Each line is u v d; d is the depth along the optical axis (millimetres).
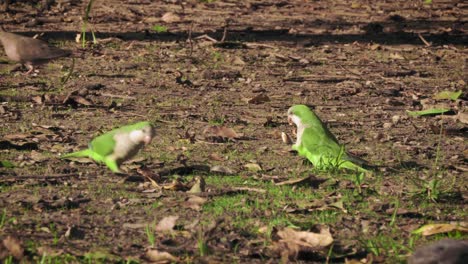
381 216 17859
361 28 47625
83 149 22234
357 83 33156
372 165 21703
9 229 16250
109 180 19641
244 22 48562
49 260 14695
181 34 43406
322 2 58500
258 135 24812
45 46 31984
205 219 17172
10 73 32656
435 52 41094
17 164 20703
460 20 52500
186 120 26375
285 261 15172
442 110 28188
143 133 19578
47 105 27656
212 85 32031
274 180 20031
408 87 32938
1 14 47844
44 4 51062
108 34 42469
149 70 34500
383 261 15305
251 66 36125
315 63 37219
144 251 15445
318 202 18281
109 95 29609
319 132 21828
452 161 22469
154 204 18016
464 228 16781
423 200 19016
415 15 54188
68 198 18094
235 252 15555
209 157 22062
